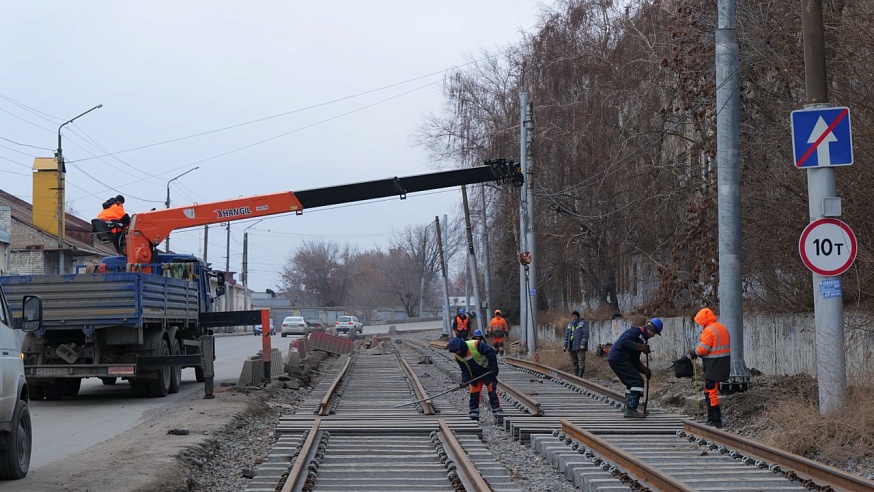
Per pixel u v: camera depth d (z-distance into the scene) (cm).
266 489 902
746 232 1920
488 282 4600
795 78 1770
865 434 1072
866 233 1554
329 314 10962
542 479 1023
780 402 1308
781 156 1836
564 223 3538
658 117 2717
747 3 1941
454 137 4269
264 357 2227
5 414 874
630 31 2850
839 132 1228
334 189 2248
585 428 1345
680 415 1573
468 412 1642
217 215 2170
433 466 1034
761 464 1025
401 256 12644
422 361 3209
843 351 1210
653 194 2662
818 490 904
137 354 1873
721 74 1675
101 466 988
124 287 1745
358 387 2186
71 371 1781
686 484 925
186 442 1180
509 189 4238
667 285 2473
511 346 3938
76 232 5875
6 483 895
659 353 2556
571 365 2797
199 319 2284
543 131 3447
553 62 3334
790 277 1906
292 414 1614
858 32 1516
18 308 1739
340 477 977
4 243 4344
